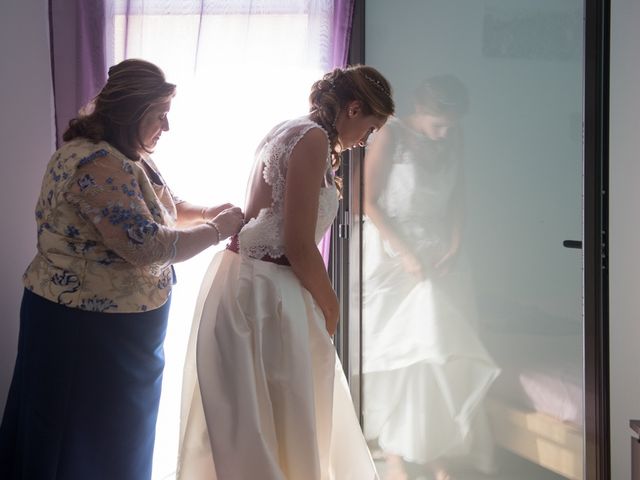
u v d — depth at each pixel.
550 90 1.79
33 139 2.06
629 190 2.01
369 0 2.00
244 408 1.35
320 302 1.48
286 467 1.39
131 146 1.50
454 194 1.95
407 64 1.98
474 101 1.90
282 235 1.46
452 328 1.98
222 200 2.09
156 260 1.43
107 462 1.51
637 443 1.41
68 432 1.46
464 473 1.99
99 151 1.42
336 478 1.56
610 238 2.02
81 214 1.41
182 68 2.03
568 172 1.78
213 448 1.36
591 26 1.64
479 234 1.93
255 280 1.43
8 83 2.03
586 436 1.72
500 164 1.88
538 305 1.85
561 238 1.81
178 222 1.84
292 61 2.05
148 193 1.51
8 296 2.07
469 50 1.90
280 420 1.39
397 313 2.05
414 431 2.04
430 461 2.03
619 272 2.02
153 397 1.60
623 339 2.03
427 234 1.99
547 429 1.85
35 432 1.46
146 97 1.47
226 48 2.04
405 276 2.03
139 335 1.52
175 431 2.17
